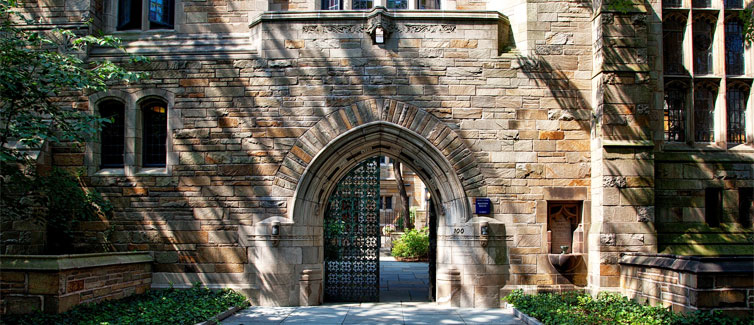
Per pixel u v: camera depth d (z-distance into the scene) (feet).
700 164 36.45
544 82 36.47
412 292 43.09
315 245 36.76
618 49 35.29
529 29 36.83
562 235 36.68
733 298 27.22
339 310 34.22
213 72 36.88
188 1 38.81
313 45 36.68
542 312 29.66
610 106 34.86
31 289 27.94
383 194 102.37
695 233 35.76
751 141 37.73
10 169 32.24
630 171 34.47
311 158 36.11
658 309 29.43
